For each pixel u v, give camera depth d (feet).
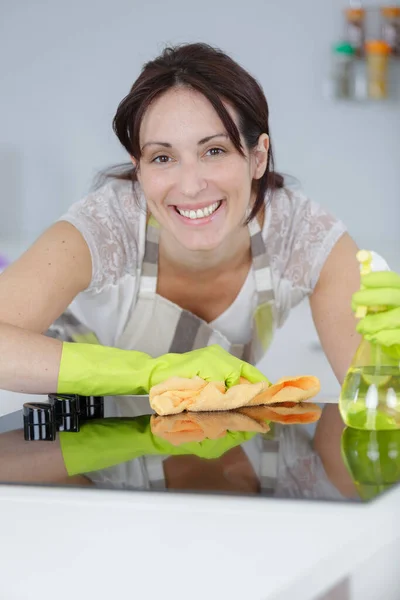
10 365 3.86
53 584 1.82
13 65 11.25
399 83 10.17
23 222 11.39
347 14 10.07
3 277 4.51
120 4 10.90
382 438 3.02
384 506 2.23
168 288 5.23
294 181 5.65
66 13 11.03
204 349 3.96
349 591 1.99
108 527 2.12
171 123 4.30
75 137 11.20
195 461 2.71
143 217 5.10
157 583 1.81
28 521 2.18
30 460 2.78
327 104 10.64
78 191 11.28
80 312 5.43
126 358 3.94
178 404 3.61
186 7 10.78
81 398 3.62
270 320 5.40
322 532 2.05
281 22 10.57
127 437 3.14
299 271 5.24
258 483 2.42
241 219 4.69
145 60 10.91
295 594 1.80
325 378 7.64
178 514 2.19
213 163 4.42
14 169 11.37
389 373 3.13
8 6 11.16
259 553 1.94
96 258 4.93
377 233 10.81
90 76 11.08
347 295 5.01
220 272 5.14
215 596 1.74
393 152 10.64
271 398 3.79
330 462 2.67
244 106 4.41
